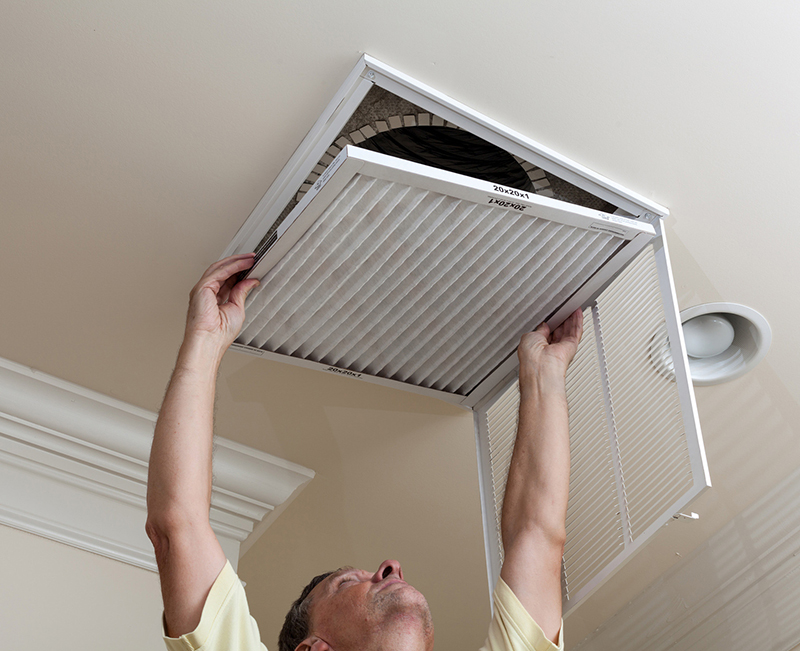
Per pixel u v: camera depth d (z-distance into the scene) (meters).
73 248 1.83
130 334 2.03
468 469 2.34
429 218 1.55
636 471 2.12
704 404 2.20
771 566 2.48
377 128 1.58
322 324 1.73
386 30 1.44
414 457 2.33
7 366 2.11
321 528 2.55
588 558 2.03
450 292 1.70
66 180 1.70
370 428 2.26
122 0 1.41
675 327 1.61
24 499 2.16
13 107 1.57
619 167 1.70
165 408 1.46
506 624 1.52
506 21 1.44
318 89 1.53
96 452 2.24
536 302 1.78
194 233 1.79
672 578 2.71
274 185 1.65
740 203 1.77
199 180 1.69
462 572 2.66
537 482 1.67
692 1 1.43
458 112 1.55
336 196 1.47
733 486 2.44
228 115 1.58
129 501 2.27
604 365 1.77
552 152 1.64
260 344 1.78
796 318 2.02
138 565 2.21
